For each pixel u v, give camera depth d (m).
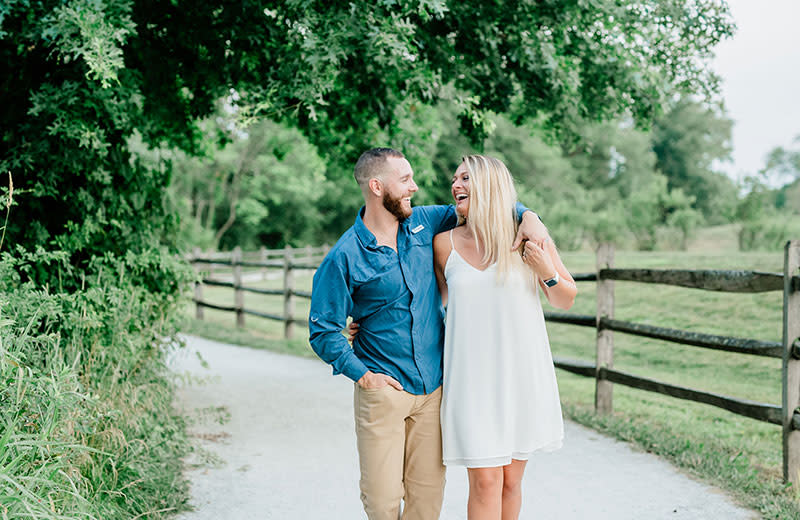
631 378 5.41
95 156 4.45
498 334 2.66
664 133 65.50
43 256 3.70
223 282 12.14
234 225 43.59
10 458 2.57
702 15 5.47
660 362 8.84
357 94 5.88
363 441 2.68
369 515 2.72
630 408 6.27
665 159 65.94
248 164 37.41
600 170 50.88
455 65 5.37
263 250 24.30
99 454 3.35
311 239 45.81
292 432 5.25
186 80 5.72
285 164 37.88
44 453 2.69
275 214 43.94
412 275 2.66
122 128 4.60
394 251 2.66
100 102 4.16
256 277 25.20
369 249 2.62
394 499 2.69
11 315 3.15
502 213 2.67
